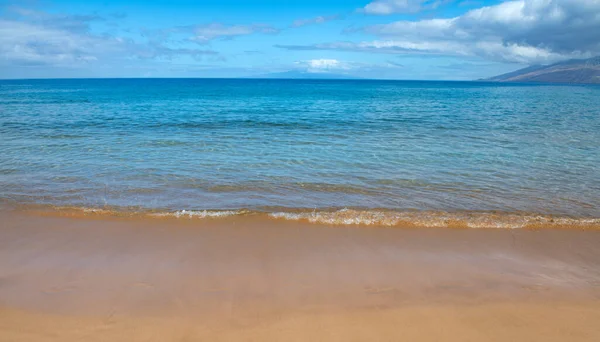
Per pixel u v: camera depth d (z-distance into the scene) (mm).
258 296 4555
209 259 5488
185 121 21578
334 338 3818
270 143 14906
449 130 18828
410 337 3852
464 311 4309
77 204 7734
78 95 49562
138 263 5328
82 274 5004
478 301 4516
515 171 10867
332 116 25078
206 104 35500
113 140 15125
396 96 54625
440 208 7922
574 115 26484
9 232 6309
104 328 3910
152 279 4906
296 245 6020
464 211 7738
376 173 10555
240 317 4133
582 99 49219
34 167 10633
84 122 20500
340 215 7320
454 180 9945
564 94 66062
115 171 10367
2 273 5008
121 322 4012
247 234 6398
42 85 100250
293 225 6828
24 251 5648
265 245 5992
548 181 9922
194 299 4461
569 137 16656
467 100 45906
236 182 9562
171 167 10898
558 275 5191
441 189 9203
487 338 3854
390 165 11469
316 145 14570
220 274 5062
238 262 5414
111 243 5961
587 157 12656
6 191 8477
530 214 7582
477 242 6238
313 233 6500
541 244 6191
